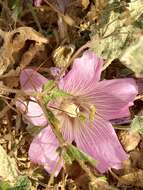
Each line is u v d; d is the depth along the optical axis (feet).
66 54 0.45
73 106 0.41
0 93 0.43
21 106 0.41
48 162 0.41
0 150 0.42
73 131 0.42
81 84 0.41
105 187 0.43
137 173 0.44
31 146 0.41
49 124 0.40
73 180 0.44
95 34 0.45
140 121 0.42
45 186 0.43
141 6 0.45
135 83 0.41
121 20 0.45
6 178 0.42
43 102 0.39
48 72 0.44
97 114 0.42
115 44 0.44
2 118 0.45
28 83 0.40
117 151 0.41
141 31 0.44
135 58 0.44
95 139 0.42
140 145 0.45
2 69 0.44
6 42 0.44
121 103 0.41
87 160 0.39
